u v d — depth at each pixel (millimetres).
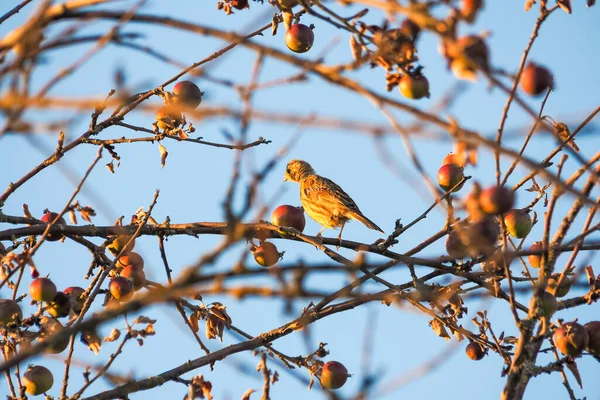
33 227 12445
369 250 12422
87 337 10469
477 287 11656
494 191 8711
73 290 11859
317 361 11586
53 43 5902
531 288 9750
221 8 11766
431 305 12195
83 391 10164
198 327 12273
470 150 7277
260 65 5738
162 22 5961
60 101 5488
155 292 5500
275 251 11906
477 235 8977
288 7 11219
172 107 5617
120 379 10305
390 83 8500
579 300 11570
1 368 5520
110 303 11695
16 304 11250
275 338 12047
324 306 11922
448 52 6906
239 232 5242
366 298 7027
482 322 11992
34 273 10727
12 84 5711
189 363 11727
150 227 12781
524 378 9688
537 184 12469
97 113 12539
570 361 10211
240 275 5391
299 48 11688
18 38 5734
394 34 8047
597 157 8805
